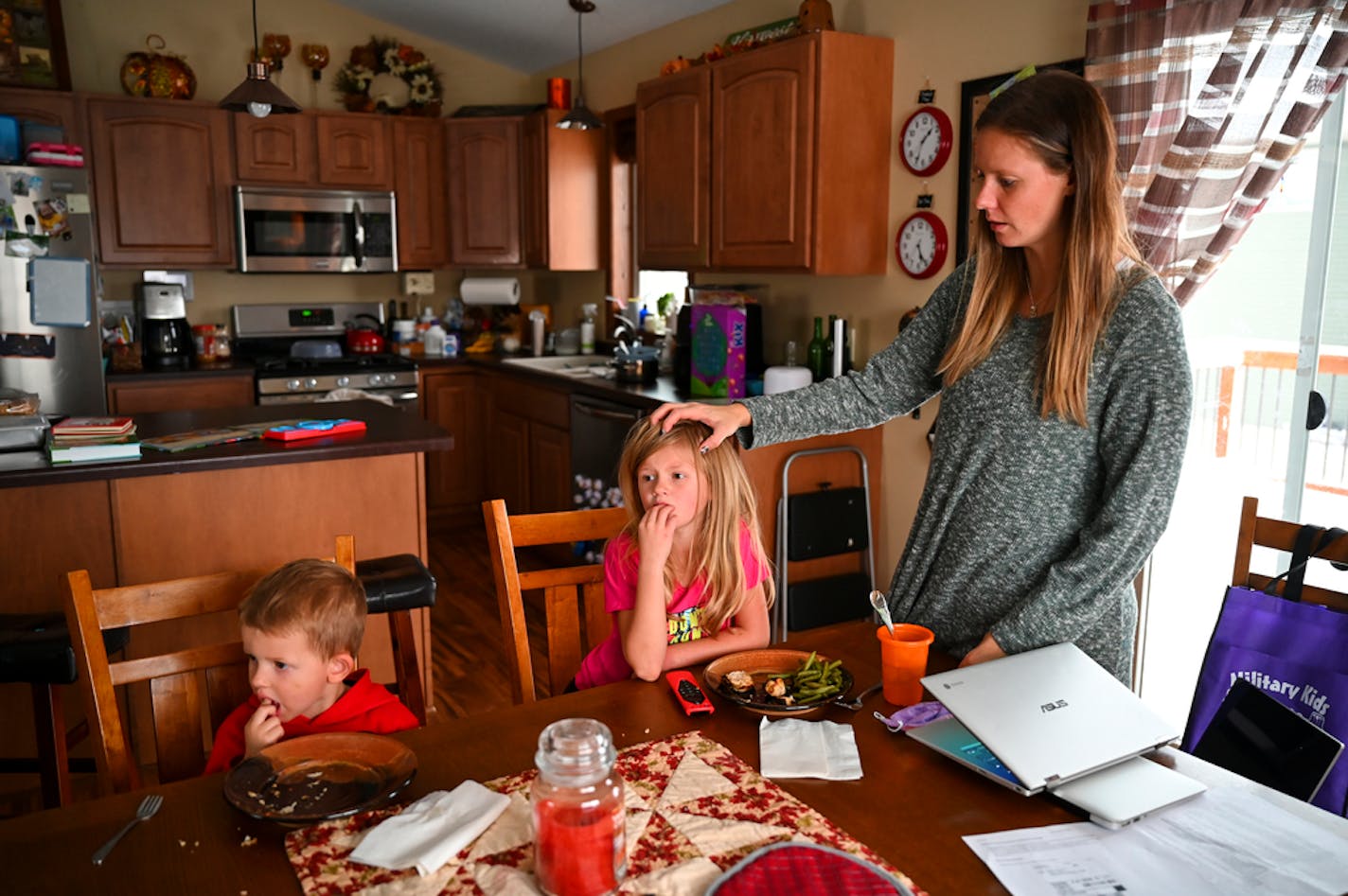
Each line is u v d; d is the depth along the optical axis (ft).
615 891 2.94
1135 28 7.70
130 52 15.30
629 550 5.02
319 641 4.45
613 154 15.79
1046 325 4.41
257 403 15.03
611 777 2.94
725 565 4.98
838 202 10.30
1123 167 7.88
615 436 12.55
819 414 5.13
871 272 10.69
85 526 8.13
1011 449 4.44
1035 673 3.87
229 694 4.71
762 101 10.64
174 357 15.49
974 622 4.66
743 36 11.44
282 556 8.89
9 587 7.98
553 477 14.37
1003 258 4.53
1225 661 5.09
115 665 4.43
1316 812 3.46
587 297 17.29
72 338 12.51
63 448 7.92
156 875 3.08
